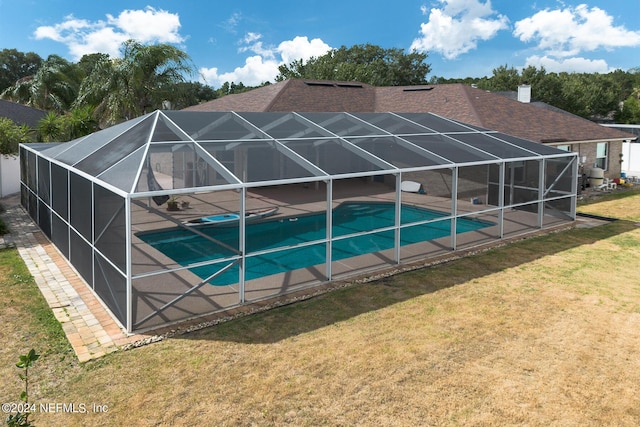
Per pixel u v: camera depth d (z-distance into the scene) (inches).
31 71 3329.2
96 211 425.1
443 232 611.2
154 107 1465.3
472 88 1155.3
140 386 293.3
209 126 564.1
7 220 778.8
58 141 1080.2
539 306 419.8
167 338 358.0
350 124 698.2
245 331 369.4
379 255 547.8
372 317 396.5
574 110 2479.1
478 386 295.6
